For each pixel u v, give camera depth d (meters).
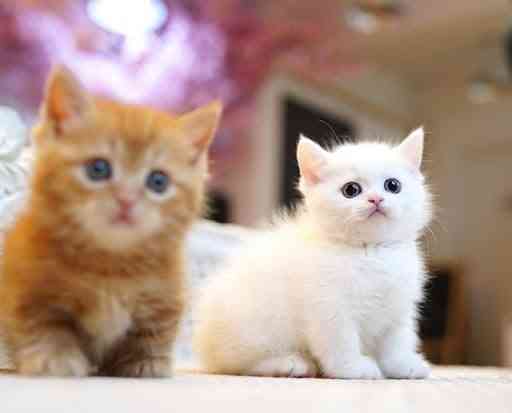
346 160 0.59
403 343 0.56
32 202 0.44
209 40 1.09
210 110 0.47
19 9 0.96
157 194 0.44
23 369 0.43
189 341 0.66
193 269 0.72
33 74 0.98
